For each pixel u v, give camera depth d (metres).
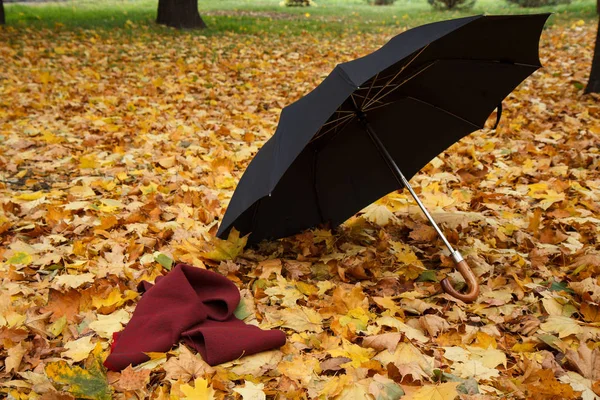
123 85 8.80
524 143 5.76
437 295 3.18
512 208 4.34
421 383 2.42
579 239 3.75
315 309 3.13
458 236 3.78
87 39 12.84
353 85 2.80
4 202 4.49
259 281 3.39
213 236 3.92
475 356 2.63
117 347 2.69
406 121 3.67
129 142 6.20
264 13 21.52
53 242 3.89
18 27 14.27
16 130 6.49
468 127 3.73
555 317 2.89
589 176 4.88
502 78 3.43
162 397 2.35
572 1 22.58
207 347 2.61
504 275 3.40
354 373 2.48
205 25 15.31
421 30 2.90
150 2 24.92
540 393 2.31
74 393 2.34
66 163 5.49
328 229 3.94
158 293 2.91
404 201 4.46
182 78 9.20
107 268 3.48
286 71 9.96
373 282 3.40
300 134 2.87
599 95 7.19
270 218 3.64
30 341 2.83
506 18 2.93
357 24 17.42
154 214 4.26
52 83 8.82
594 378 2.46
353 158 3.68
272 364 2.61
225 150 5.88
